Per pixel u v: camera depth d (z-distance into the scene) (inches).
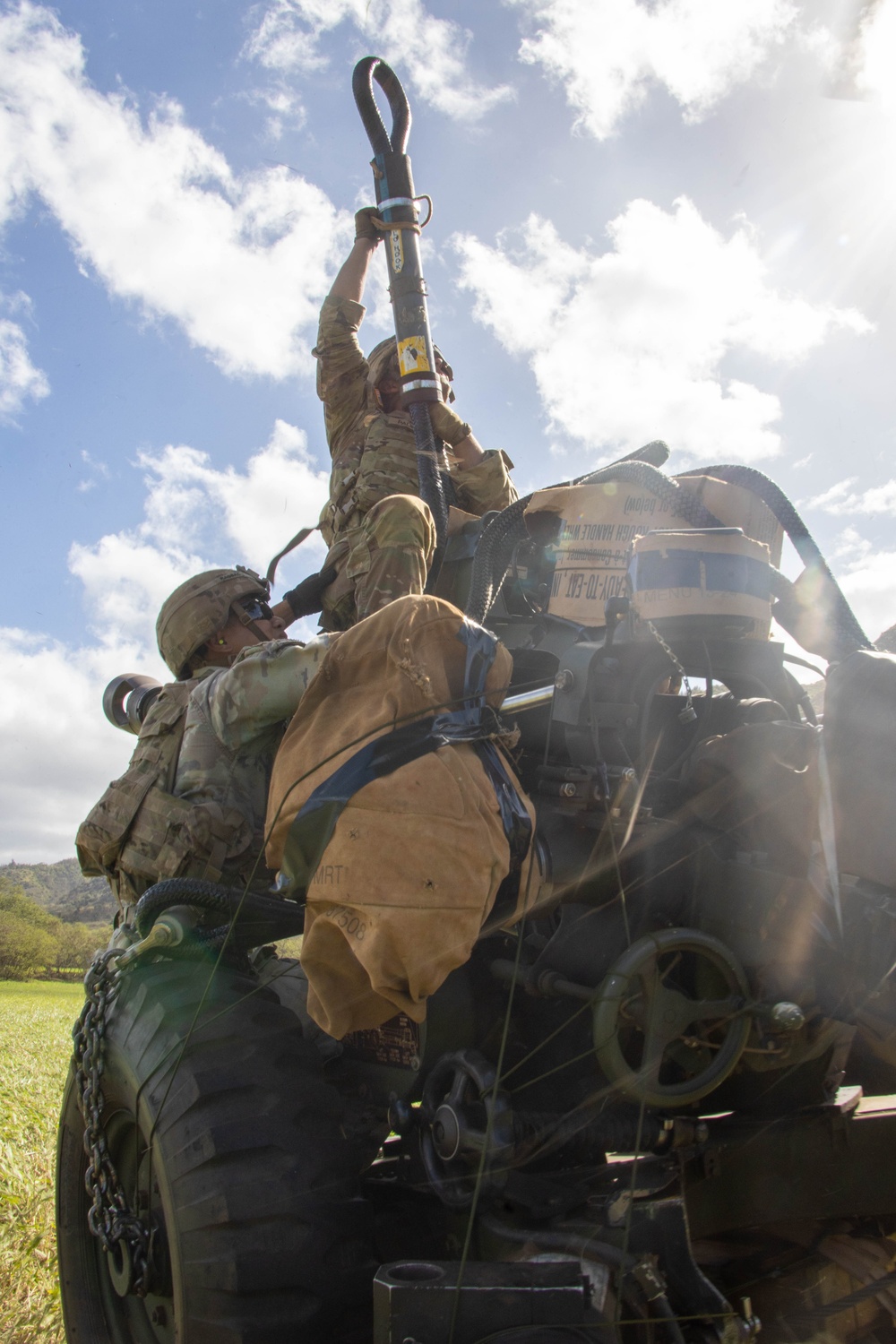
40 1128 184.1
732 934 74.1
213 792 92.9
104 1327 99.3
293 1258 70.3
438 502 121.7
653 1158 74.3
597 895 78.4
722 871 75.0
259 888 95.0
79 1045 90.6
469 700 70.2
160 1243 78.7
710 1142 76.7
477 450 144.0
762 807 74.4
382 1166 90.0
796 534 88.1
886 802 68.7
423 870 61.6
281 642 93.7
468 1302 57.7
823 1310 75.3
